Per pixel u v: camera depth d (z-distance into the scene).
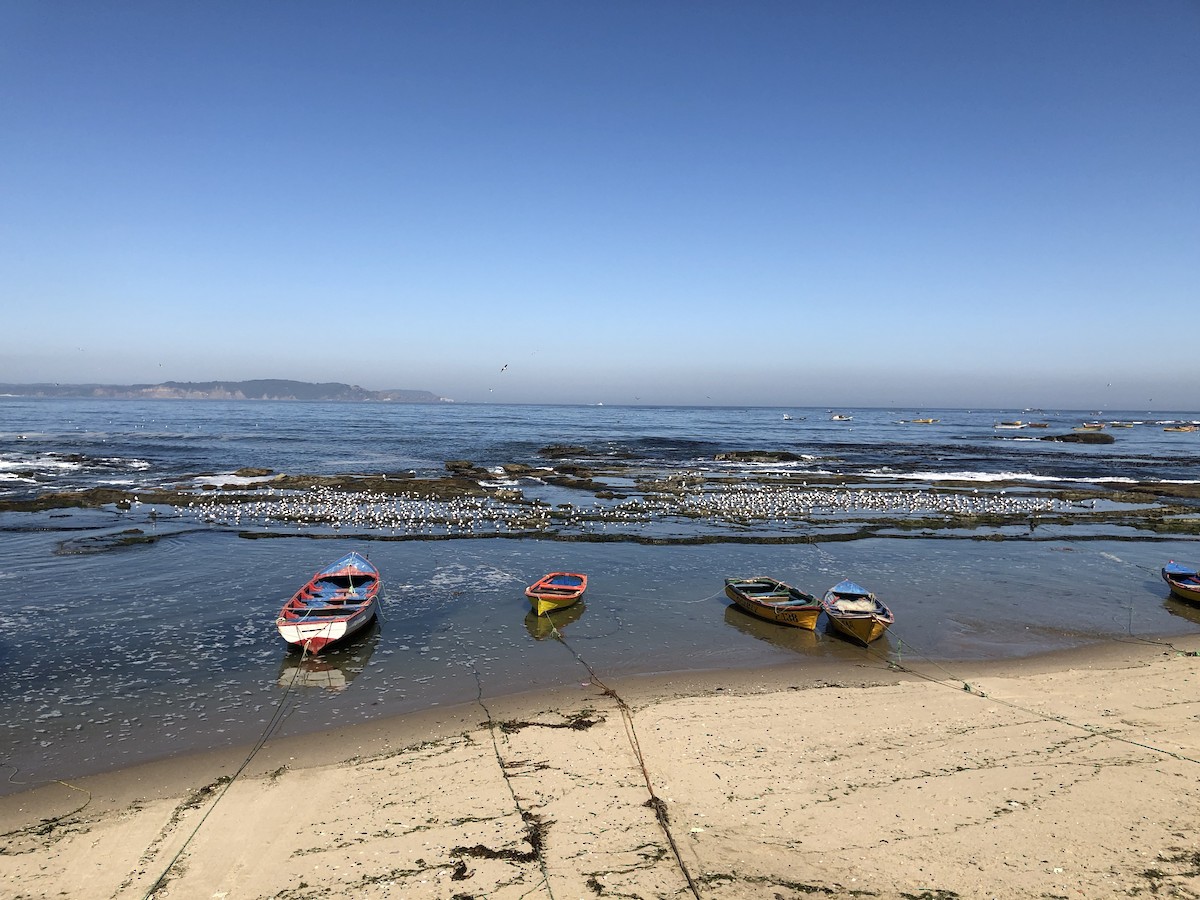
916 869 9.92
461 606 22.98
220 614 21.77
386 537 33.31
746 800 11.73
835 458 78.62
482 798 11.78
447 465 61.28
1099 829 10.84
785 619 21.36
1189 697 16.02
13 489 46.34
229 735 14.25
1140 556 31.72
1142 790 11.96
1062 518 40.59
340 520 37.00
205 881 9.73
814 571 28.33
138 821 11.20
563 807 11.52
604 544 32.72
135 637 19.70
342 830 10.90
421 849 10.39
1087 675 17.50
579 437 107.81
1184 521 39.75
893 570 28.61
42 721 14.73
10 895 9.45
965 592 25.36
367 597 20.78
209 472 56.72
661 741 13.86
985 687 16.72
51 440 84.62
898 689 16.73
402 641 19.77
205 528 34.47
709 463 71.06
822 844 10.52
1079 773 12.55
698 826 10.99
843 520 39.34
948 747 13.62
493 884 9.59
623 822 11.09
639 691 16.56
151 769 12.89
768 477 59.97
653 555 30.72
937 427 166.25
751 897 9.35
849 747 13.62
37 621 20.84
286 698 16.06
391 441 92.19
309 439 93.31
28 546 30.28
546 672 17.70
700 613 22.70
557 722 14.80
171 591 24.08
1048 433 142.88
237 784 12.31
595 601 23.86
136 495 42.22
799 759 13.15
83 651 18.62
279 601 23.11
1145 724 14.60
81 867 10.05
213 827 11.02
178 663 17.98
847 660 18.80
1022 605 23.81
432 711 15.41
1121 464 76.69
